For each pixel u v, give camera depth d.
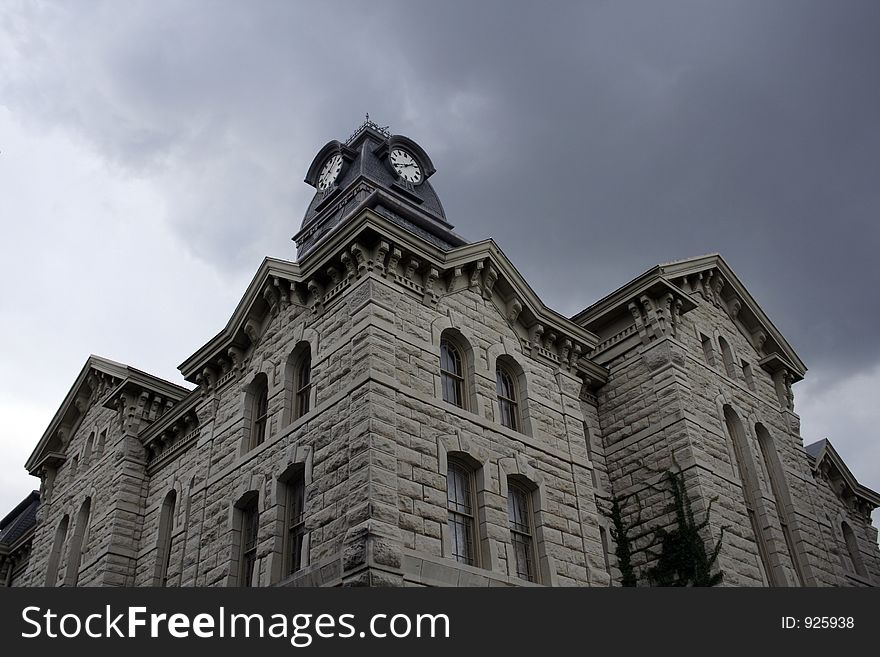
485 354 24.48
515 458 23.20
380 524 18.55
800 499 31.39
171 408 31.89
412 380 21.67
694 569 25.08
